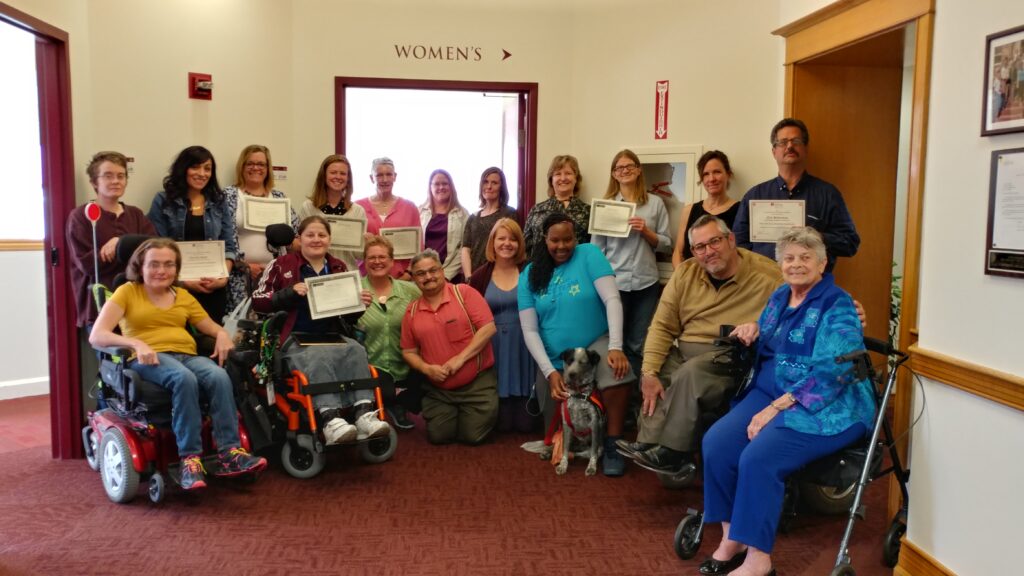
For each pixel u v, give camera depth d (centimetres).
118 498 348
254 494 362
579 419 388
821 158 457
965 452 244
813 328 276
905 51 411
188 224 442
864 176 464
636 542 309
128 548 301
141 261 359
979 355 238
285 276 410
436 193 552
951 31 255
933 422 261
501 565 288
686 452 333
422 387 452
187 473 335
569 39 571
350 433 358
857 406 272
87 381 427
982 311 238
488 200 530
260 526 324
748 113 493
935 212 263
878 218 468
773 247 397
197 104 491
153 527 323
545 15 568
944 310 257
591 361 388
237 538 311
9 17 354
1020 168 221
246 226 452
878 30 368
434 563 289
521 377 463
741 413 290
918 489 268
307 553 297
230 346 371
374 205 529
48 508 344
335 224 464
